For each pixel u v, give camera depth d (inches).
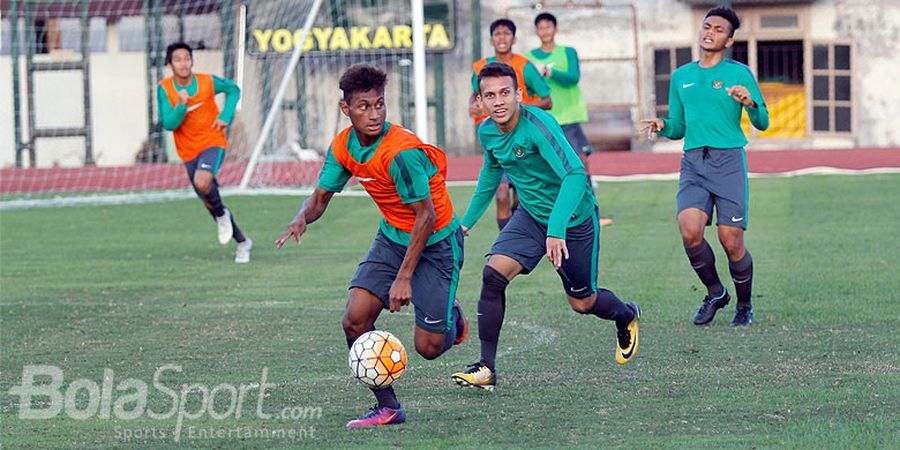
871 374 517.0
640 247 960.3
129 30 2201.0
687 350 580.4
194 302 763.4
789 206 1214.9
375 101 433.7
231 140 2055.9
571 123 1095.0
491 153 518.0
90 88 2151.8
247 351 603.5
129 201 1464.1
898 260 848.9
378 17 2064.5
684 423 443.2
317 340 629.0
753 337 609.3
